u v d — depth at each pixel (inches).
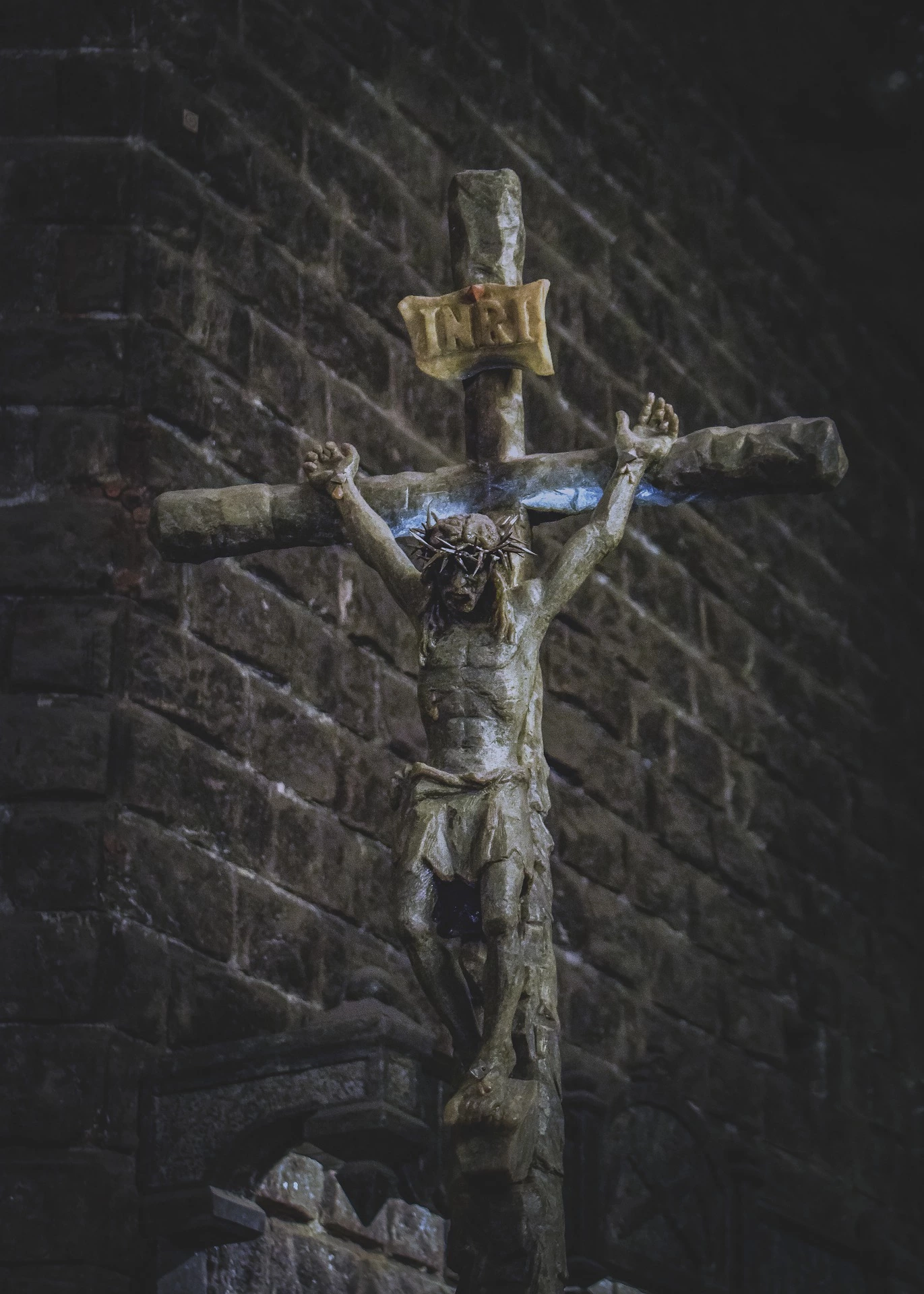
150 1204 457.1
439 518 337.4
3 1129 465.1
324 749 553.0
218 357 560.4
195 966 497.4
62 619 512.4
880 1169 736.3
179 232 561.3
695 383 754.8
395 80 652.7
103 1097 468.1
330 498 354.6
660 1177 510.6
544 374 358.3
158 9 577.9
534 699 328.5
